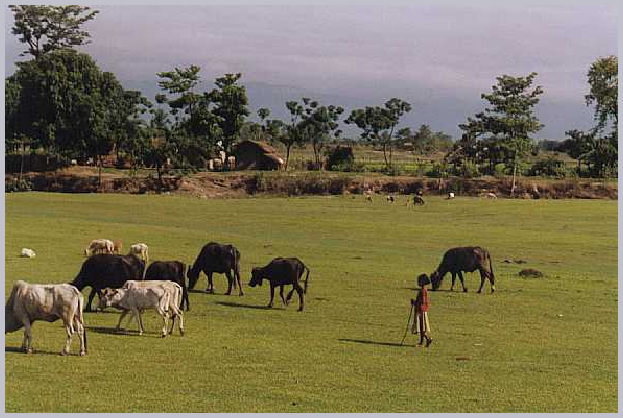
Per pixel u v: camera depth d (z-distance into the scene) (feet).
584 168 466.70
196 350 88.69
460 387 79.46
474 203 324.39
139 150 400.06
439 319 108.88
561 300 123.95
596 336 101.86
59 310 82.99
